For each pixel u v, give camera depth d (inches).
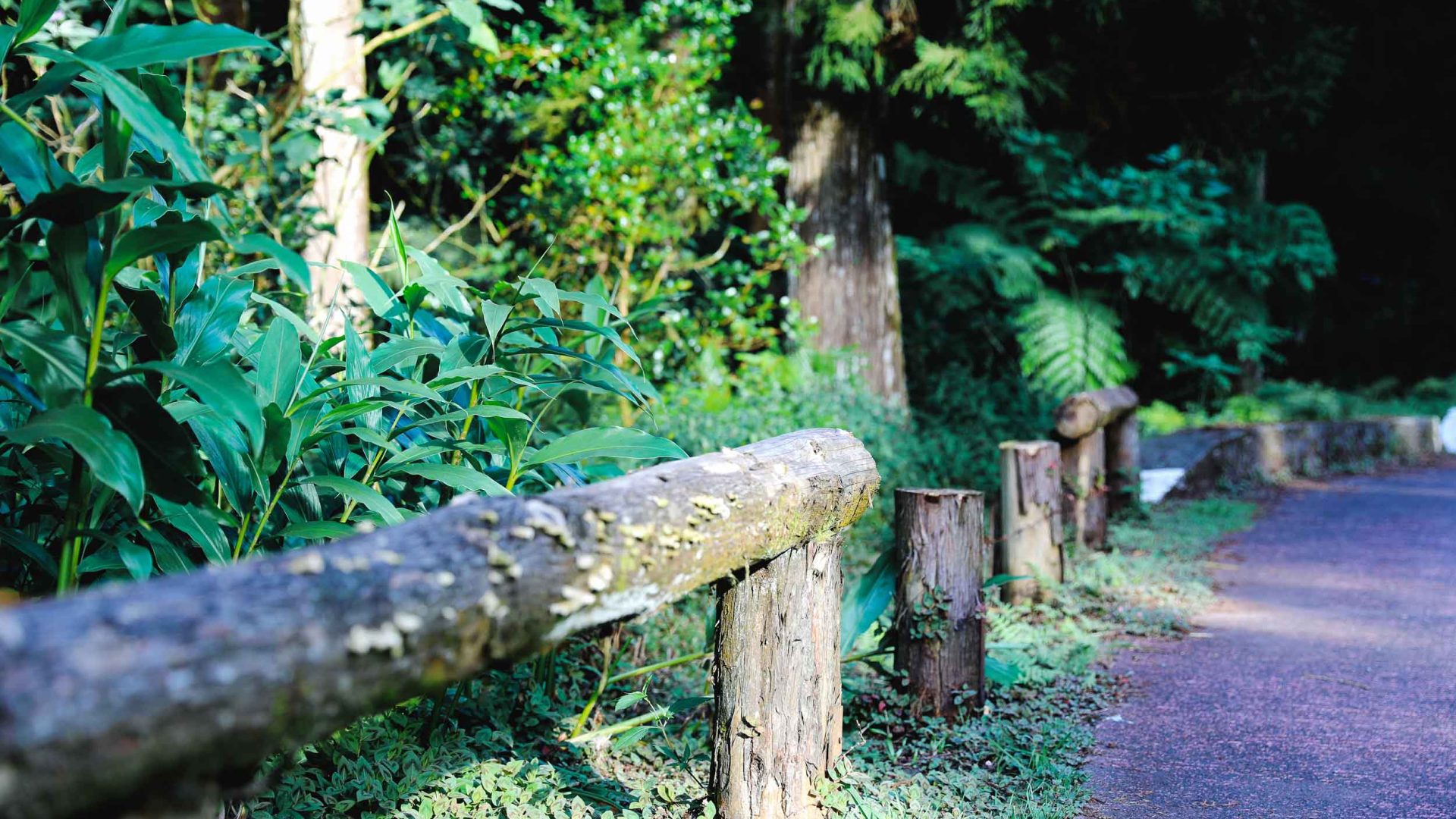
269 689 51.9
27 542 83.4
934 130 478.9
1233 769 133.3
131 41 75.5
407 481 118.0
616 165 289.0
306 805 101.3
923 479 304.7
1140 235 471.2
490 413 105.0
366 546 61.6
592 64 311.7
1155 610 208.8
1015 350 468.4
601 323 153.1
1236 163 497.7
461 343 111.4
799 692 102.4
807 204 368.5
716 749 103.3
